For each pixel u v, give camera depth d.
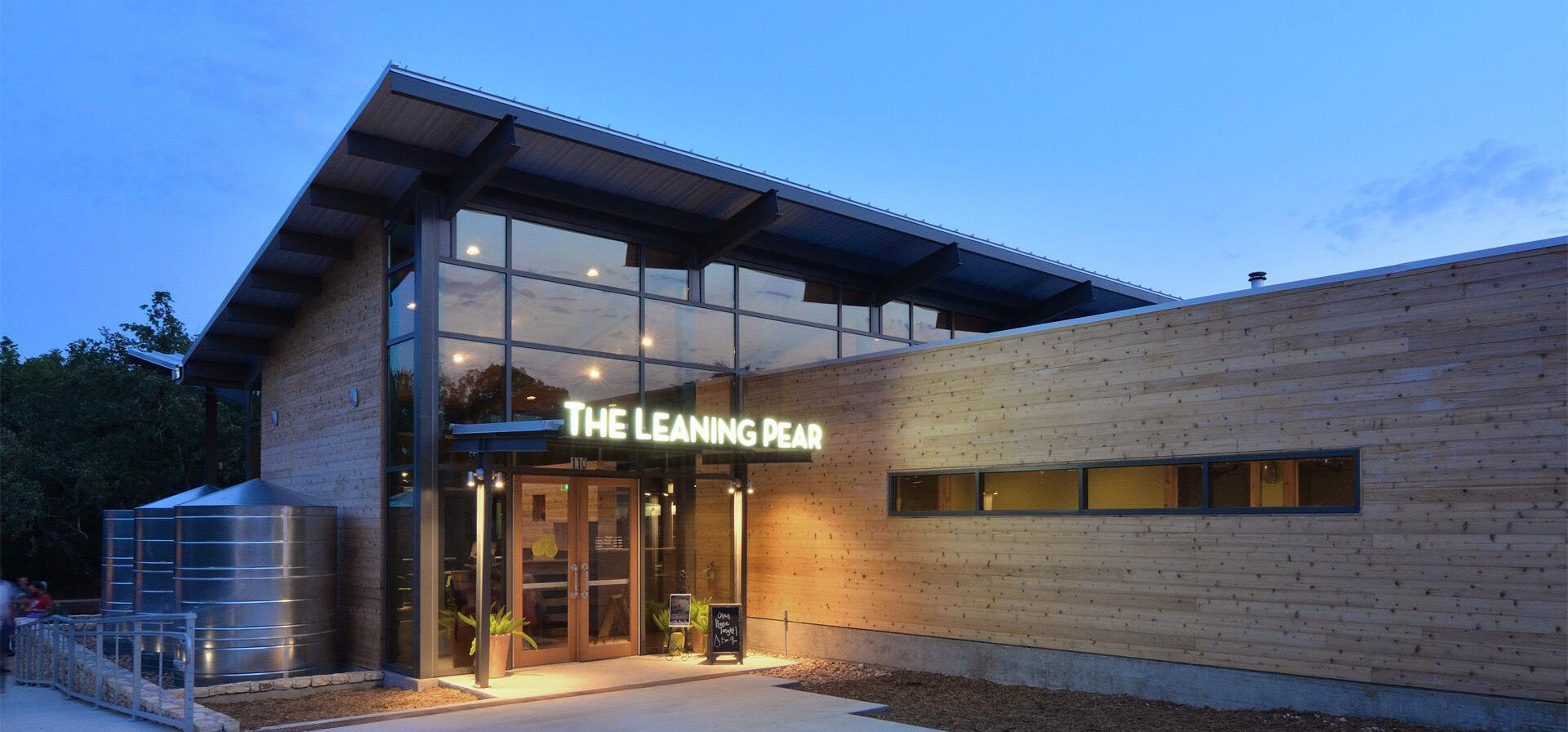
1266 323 11.02
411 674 13.09
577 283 14.70
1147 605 11.81
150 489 33.97
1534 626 9.02
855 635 15.06
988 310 20.33
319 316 16.47
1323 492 10.52
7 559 33.81
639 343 15.25
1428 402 9.79
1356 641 10.09
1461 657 9.41
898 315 18.83
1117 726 10.35
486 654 12.58
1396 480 9.94
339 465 15.32
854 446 15.41
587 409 12.55
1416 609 9.72
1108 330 12.45
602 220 14.93
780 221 15.92
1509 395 9.30
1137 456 12.01
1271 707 10.65
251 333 18.27
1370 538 10.07
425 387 13.10
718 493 16.45
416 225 13.27
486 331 13.73
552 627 14.34
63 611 26.56
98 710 11.48
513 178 13.74
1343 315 10.44
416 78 11.40
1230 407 11.23
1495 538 9.28
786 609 16.14
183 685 13.09
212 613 13.56
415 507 13.13
